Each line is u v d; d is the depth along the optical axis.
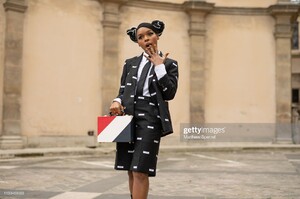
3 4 14.93
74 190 6.85
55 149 14.92
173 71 3.51
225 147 17.14
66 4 16.69
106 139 3.34
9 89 14.84
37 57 15.77
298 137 19.52
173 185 7.54
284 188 7.25
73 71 16.80
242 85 19.77
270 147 17.58
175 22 19.36
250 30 19.91
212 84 19.61
